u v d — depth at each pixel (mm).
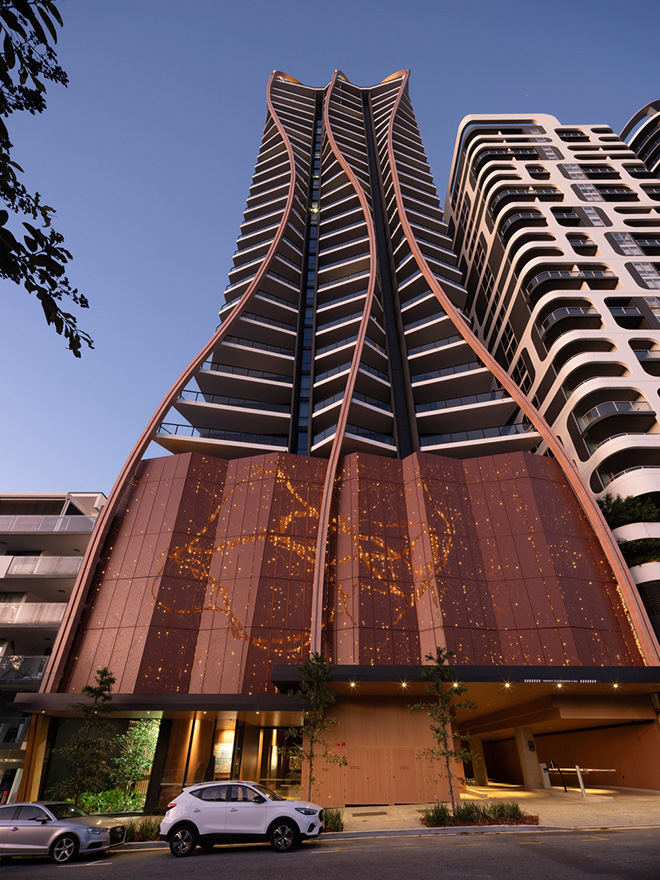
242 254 56781
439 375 43250
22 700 21203
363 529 28391
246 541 28125
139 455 32031
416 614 26188
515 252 54000
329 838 12461
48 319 4047
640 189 58312
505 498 29422
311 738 17391
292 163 64000
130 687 23031
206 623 25641
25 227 3951
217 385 42844
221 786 11906
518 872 7867
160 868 9305
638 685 20328
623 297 45031
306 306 54312
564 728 26688
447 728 20672
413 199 63469
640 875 7336
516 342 52125
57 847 10961
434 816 13633
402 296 53406
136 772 21438
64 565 27828
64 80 4109
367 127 83312
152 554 27359
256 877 8148
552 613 25000
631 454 35250
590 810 15375
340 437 33219
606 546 27031
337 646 25016
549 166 63188
